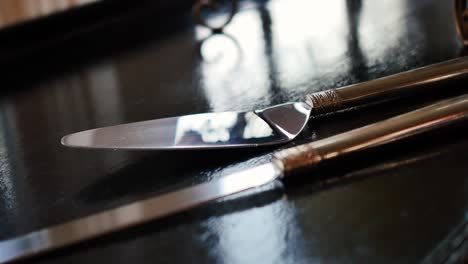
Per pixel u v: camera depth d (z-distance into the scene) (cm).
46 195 59
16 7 97
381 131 54
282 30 91
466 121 55
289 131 59
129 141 57
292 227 49
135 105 75
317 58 78
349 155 54
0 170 65
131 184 58
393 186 51
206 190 53
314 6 97
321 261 46
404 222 48
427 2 89
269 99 70
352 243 47
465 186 50
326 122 61
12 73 93
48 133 72
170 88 78
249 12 100
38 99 83
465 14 71
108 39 100
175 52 90
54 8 100
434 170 52
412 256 45
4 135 73
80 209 56
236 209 52
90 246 51
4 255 51
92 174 60
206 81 78
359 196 51
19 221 56
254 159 57
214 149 59
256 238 49
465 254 46
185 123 59
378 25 85
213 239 50
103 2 104
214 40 92
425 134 55
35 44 100
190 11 104
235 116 60
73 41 100
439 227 47
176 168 58
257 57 83
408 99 62
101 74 87
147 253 50
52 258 50
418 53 73
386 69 71
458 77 61
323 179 53
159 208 52
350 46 80
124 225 52
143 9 106
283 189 53
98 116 74
